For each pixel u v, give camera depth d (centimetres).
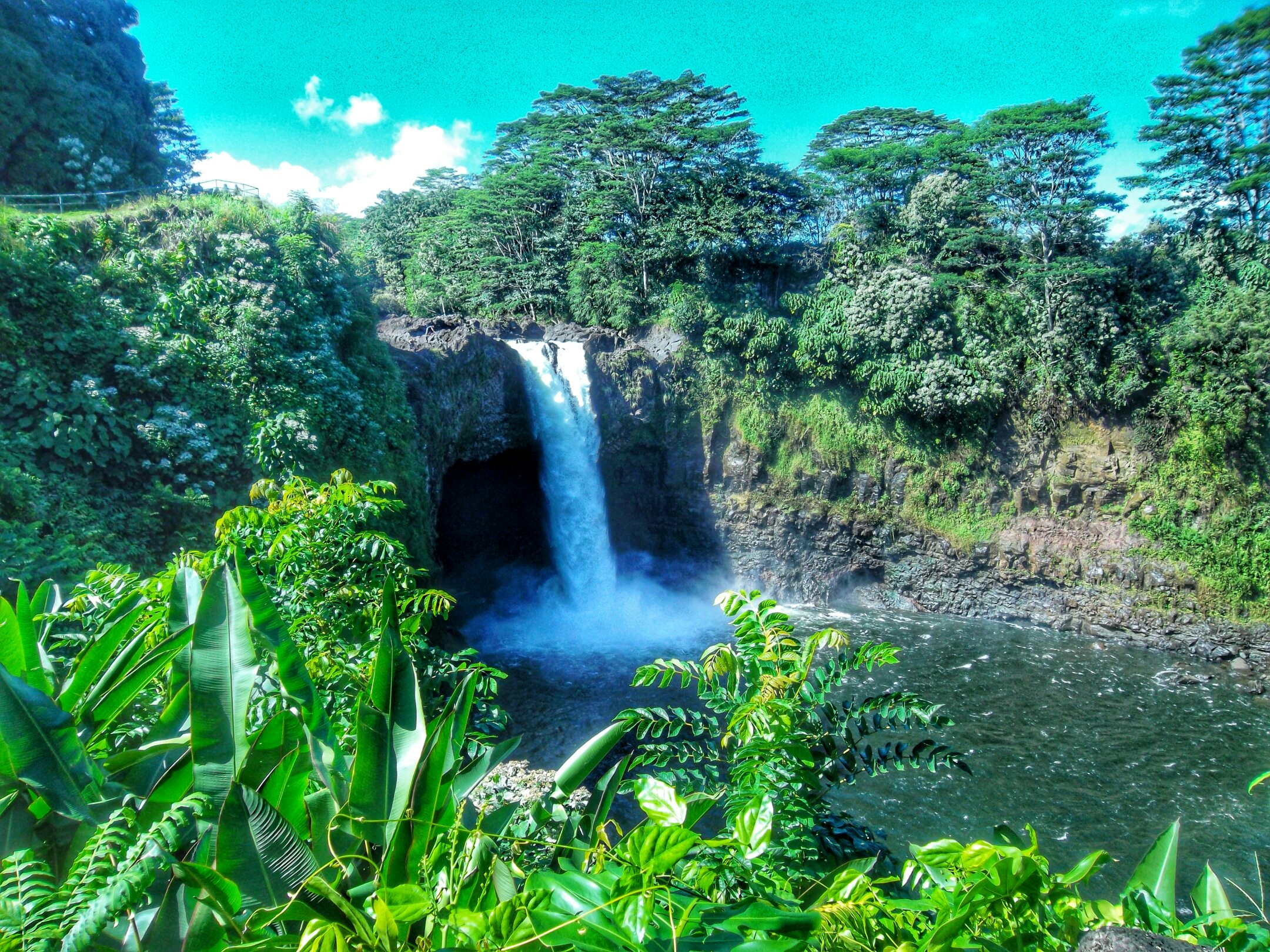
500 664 2642
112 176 2664
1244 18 3077
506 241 4219
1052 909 258
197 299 1745
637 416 3469
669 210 3859
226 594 313
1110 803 1797
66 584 1132
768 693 344
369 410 2028
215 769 284
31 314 1504
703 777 373
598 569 3456
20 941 216
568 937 210
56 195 2102
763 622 398
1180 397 3075
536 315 4031
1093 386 3181
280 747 273
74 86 2625
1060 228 3306
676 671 401
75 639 463
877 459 3450
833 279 3631
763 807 283
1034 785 1870
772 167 3938
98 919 203
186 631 342
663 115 3797
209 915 234
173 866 221
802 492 3519
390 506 609
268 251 1956
